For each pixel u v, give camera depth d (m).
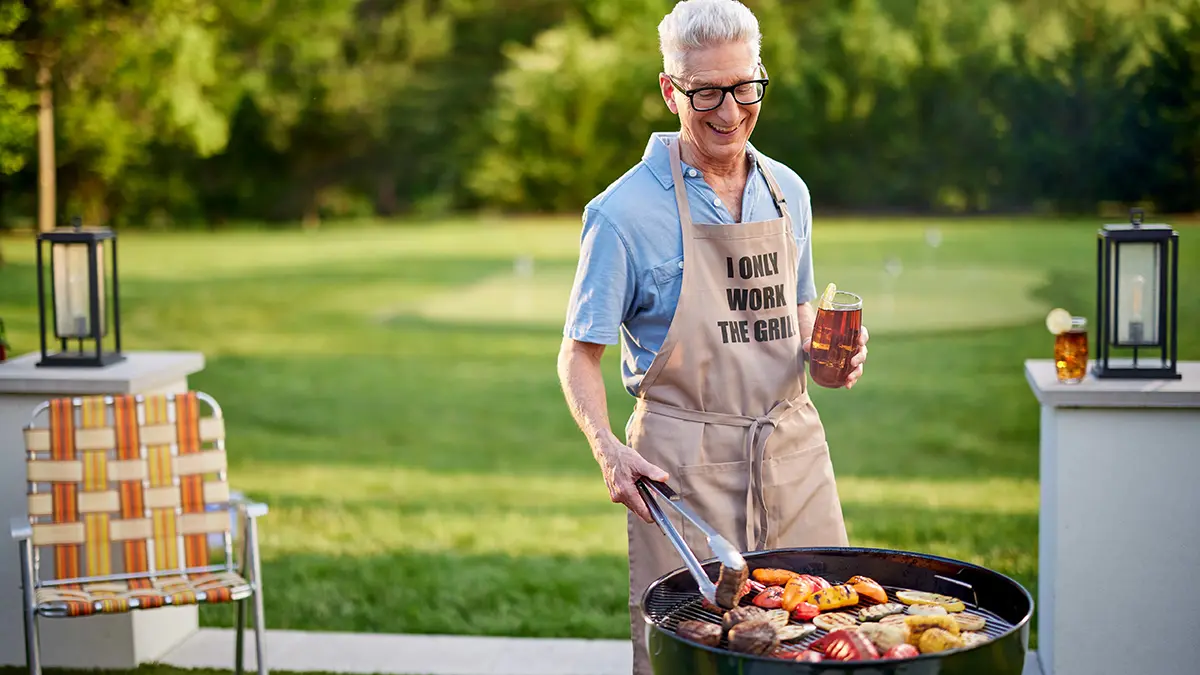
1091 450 2.91
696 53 2.16
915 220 20.33
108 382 3.25
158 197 22.59
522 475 6.22
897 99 21.84
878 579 2.08
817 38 22.41
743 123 2.20
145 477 3.10
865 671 1.62
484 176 23.77
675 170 2.27
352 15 24.17
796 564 2.12
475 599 4.13
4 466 3.32
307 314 12.19
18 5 10.33
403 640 3.60
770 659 1.64
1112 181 20.42
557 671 3.35
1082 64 20.52
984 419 6.99
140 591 2.87
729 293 2.27
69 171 20.12
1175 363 2.93
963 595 2.01
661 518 2.04
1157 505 2.89
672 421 2.29
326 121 23.61
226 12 17.70
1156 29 19.88
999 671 1.70
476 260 16.72
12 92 9.65
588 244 2.27
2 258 15.84
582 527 5.17
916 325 10.22
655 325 2.30
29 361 3.50
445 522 5.27
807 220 2.44
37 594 2.84
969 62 21.41
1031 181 21.02
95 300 3.38
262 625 2.90
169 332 11.15
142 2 13.09
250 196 23.53
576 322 2.26
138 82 13.40
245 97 22.77
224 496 3.13
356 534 5.07
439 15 24.58
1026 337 9.52
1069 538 2.94
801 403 2.36
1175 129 19.88
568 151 23.53
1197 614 2.90
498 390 8.51
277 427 7.45
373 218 23.89
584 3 24.33
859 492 5.51
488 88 24.25
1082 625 2.96
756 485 2.28
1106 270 3.00
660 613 1.96
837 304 2.27
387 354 9.98
